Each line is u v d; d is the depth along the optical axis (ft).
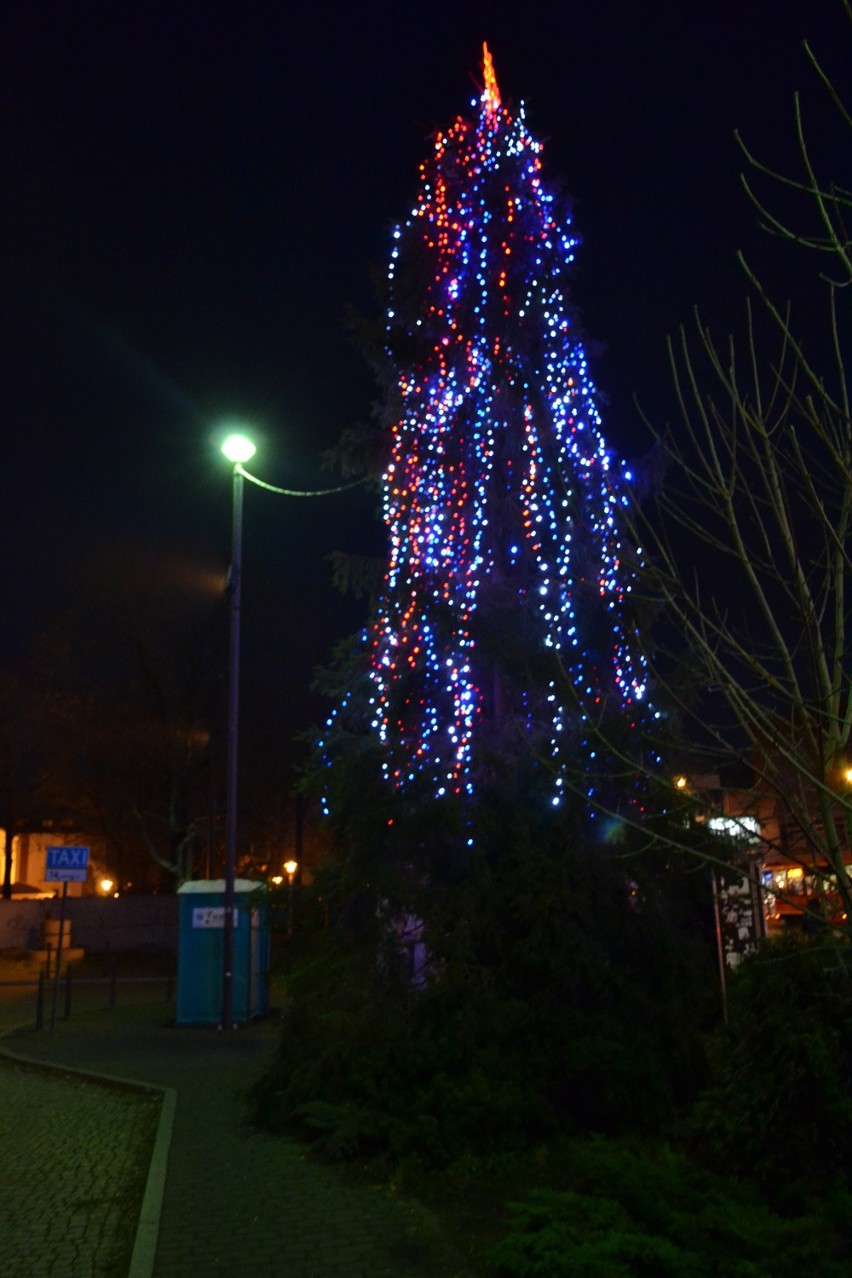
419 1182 23.56
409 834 29.09
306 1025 29.86
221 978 56.65
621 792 28.40
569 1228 17.70
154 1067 41.52
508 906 28.17
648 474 30.76
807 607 11.96
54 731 130.52
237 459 61.36
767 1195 20.27
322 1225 21.24
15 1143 30.32
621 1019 27.53
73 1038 51.21
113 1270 20.01
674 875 29.37
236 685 58.18
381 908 29.17
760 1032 21.31
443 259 35.14
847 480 11.90
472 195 35.24
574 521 28.55
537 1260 17.10
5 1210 23.85
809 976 21.25
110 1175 26.63
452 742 30.96
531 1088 25.67
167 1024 56.75
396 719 33.30
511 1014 26.45
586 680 29.32
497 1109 24.81
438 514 33.32
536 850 27.99
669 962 28.27
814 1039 20.54
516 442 32.78
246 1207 22.39
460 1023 26.76
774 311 11.96
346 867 29.91
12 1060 45.44
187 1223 21.49
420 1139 24.53
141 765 132.57
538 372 32.99
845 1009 20.92
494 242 34.63
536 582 31.09
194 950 57.21
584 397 33.06
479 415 33.50
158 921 132.77
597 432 31.96
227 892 55.26
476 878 28.19
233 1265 19.30
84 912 131.23
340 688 34.06
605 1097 25.77
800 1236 17.35
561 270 35.04
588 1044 26.23
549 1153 24.36
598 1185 19.95
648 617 28.76
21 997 78.59
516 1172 23.82
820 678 11.89
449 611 31.86
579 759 27.73
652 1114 25.73
